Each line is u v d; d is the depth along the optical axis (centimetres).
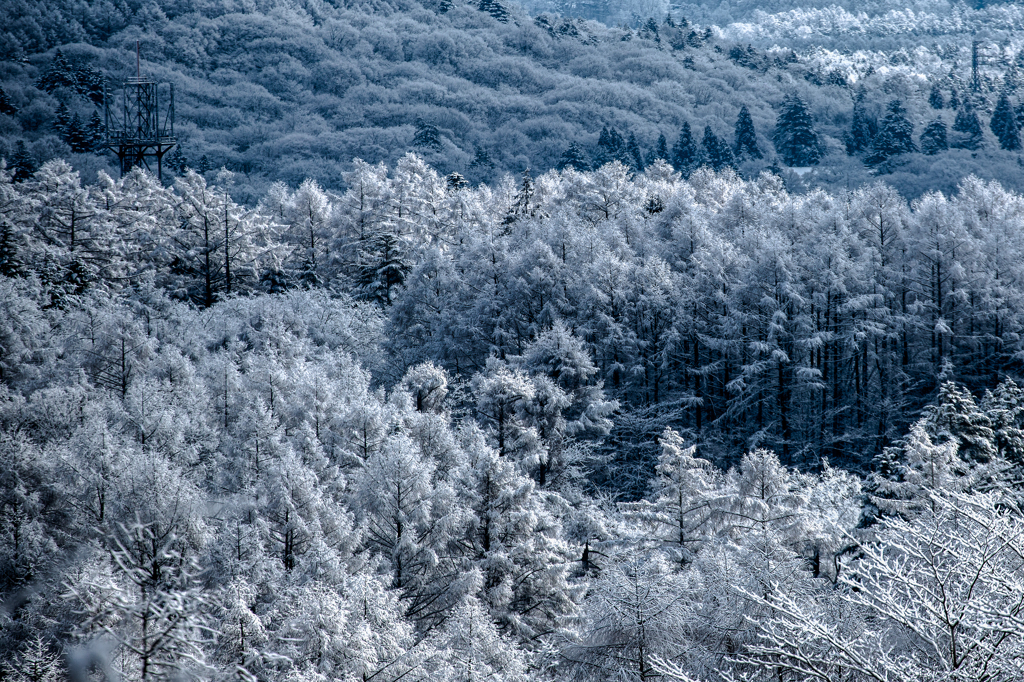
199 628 1187
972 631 704
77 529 2405
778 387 4350
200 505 2358
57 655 1573
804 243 5047
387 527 2386
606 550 2519
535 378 3362
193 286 5572
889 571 711
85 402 3100
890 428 4381
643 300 4472
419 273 4881
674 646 1585
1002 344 4656
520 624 2205
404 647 1850
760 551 1702
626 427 4156
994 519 692
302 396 3228
